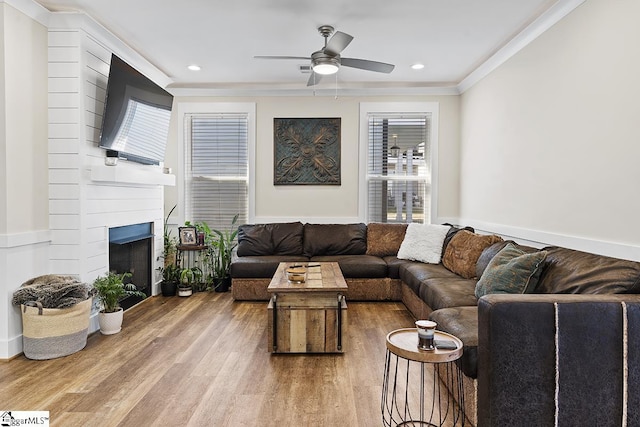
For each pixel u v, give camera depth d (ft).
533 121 11.33
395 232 16.60
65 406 7.39
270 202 17.93
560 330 5.80
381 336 11.33
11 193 9.57
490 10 10.44
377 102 17.61
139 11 10.61
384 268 14.96
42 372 8.82
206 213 18.24
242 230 16.84
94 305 11.64
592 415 5.81
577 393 5.80
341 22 11.20
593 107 8.80
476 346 6.64
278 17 10.91
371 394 7.95
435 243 14.85
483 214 14.89
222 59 14.26
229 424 6.84
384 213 17.93
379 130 17.80
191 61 14.48
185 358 9.66
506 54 12.86
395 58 14.07
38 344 9.41
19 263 9.85
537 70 11.09
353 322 12.60
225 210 18.15
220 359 9.62
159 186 16.07
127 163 13.32
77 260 10.92
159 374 8.76
